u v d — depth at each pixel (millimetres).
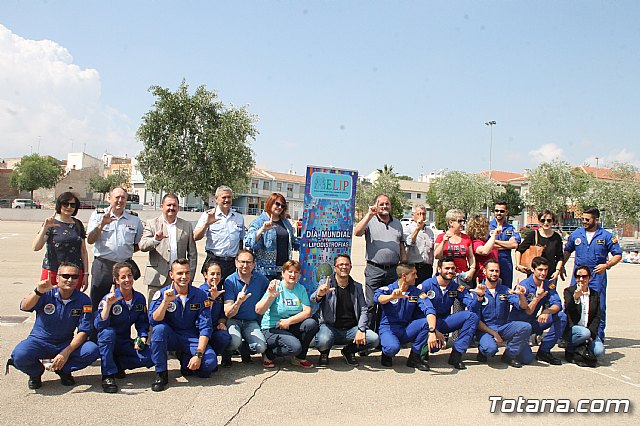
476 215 7105
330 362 6070
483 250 6664
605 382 5602
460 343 5988
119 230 5867
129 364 5102
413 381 5422
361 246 28625
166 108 25266
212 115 26125
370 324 6504
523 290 6129
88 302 4891
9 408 4273
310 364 5805
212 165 25234
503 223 7172
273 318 5785
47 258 5598
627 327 8617
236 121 26266
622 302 11352
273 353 5727
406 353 6637
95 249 5836
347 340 5969
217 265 5398
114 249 5809
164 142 25484
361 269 16328
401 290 5820
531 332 6102
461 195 53656
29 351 4629
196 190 25672
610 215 33719
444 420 4367
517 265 7152
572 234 7219
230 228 6301
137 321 5254
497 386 5340
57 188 67438
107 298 4844
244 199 65750
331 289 5957
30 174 65375
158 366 4883
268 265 6352
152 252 5977
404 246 7016
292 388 5043
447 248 6852
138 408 4367
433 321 5773
